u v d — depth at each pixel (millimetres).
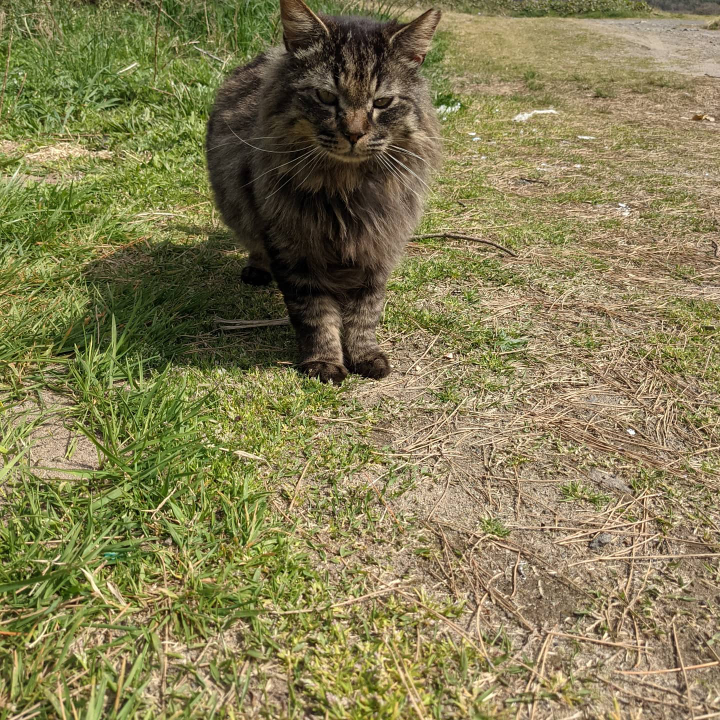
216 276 820
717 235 977
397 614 409
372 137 572
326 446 546
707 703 368
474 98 1882
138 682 357
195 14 1755
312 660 377
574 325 740
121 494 468
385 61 578
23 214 832
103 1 1785
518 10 5641
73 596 398
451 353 687
